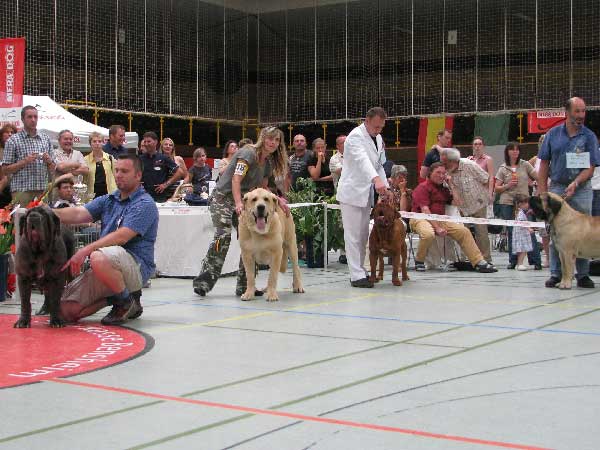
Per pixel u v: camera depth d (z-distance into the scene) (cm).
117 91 1781
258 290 707
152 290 754
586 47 1789
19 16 1593
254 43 2048
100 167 934
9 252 675
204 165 1181
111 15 1761
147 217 545
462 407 305
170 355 416
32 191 782
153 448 253
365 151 755
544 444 256
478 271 960
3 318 566
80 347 442
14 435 268
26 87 1606
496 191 1051
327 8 1967
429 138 1908
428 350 427
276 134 683
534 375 363
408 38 1945
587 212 768
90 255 522
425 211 984
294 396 324
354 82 2000
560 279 772
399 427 277
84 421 286
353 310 596
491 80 1883
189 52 1930
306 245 1040
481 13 1877
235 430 273
